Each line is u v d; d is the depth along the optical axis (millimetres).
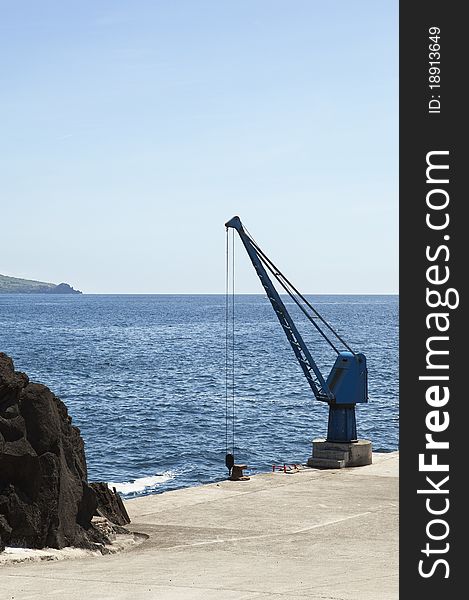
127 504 23594
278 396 64375
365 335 148500
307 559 17266
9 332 153375
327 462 29234
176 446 43375
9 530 17250
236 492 25219
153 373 81312
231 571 15727
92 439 45438
